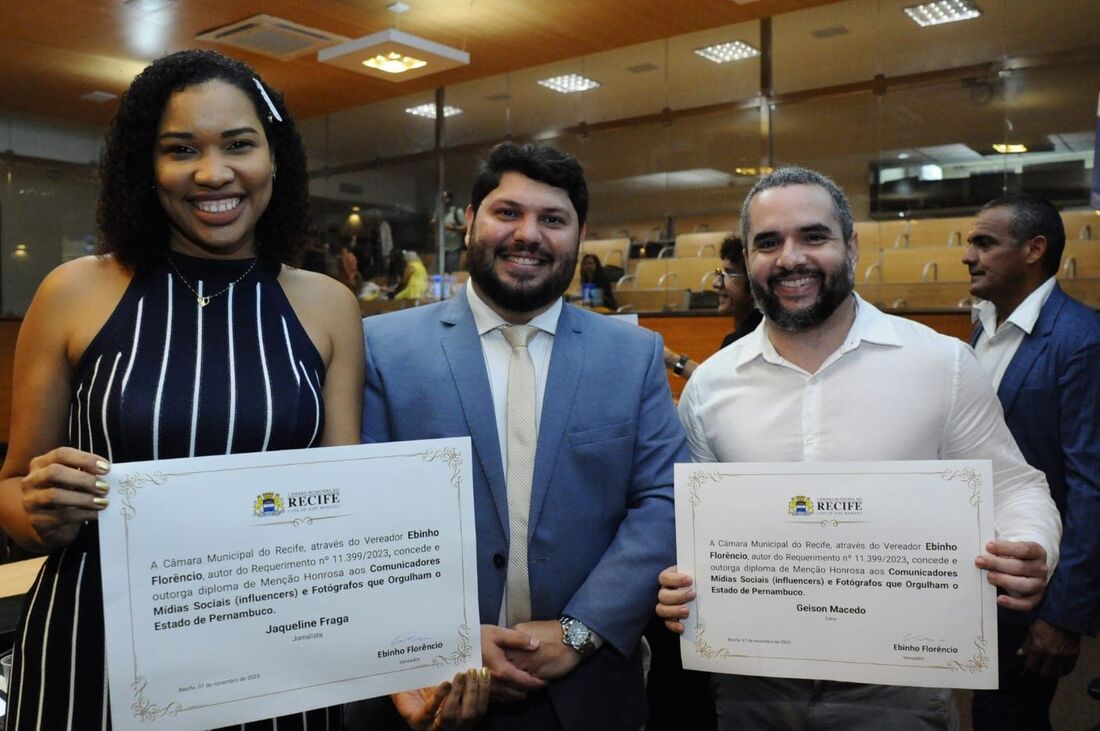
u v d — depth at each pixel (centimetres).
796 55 734
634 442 160
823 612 138
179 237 132
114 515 113
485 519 152
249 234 135
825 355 157
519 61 779
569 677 151
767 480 140
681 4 645
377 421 155
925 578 134
